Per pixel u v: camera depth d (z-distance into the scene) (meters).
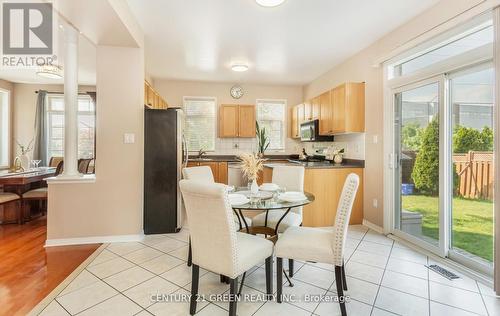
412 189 3.12
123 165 3.20
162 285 2.17
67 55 3.10
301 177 3.00
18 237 3.33
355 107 3.82
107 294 2.03
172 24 3.11
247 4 2.67
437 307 1.87
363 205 3.89
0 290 2.09
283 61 4.45
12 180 3.65
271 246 2.00
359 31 3.27
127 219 3.21
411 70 3.16
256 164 2.61
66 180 3.07
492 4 2.02
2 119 5.61
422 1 2.58
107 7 2.25
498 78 1.99
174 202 3.49
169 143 3.47
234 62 4.51
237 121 5.82
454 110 2.60
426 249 2.86
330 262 1.83
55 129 6.04
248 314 1.79
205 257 1.75
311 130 4.77
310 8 2.74
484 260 2.35
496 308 1.85
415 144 3.06
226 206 1.62
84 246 3.03
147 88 3.78
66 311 1.82
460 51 2.57
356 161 4.05
